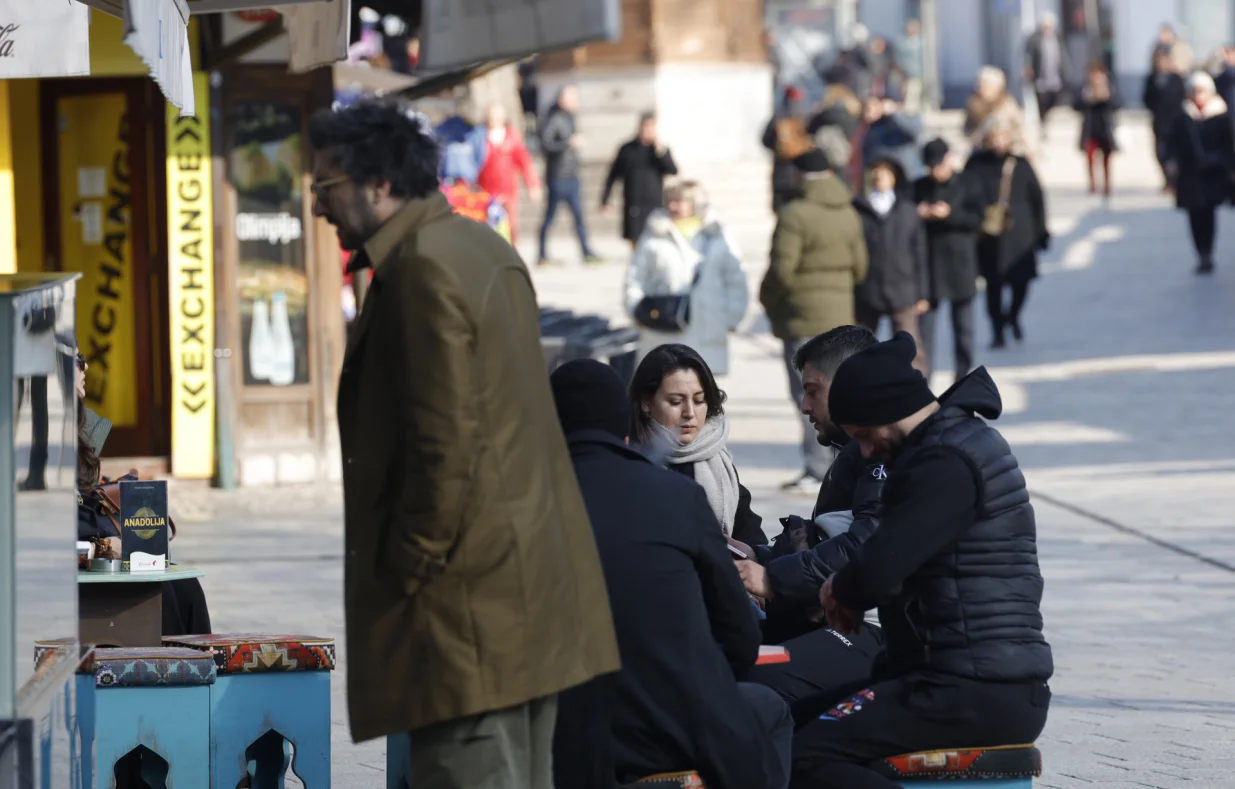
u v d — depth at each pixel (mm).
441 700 8297
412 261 8281
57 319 8391
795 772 9984
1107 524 23312
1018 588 9859
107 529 12281
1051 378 36156
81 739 10031
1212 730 14312
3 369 7441
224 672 10844
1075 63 101062
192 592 12914
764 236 59438
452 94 31469
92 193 27172
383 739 14438
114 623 11289
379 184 8547
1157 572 20484
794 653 11508
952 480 9625
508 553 8320
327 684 10961
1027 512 9922
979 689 9797
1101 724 14539
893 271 29656
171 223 26797
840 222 25266
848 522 11133
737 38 66250
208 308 26906
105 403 27312
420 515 8180
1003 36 100562
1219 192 46938
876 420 9891
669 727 9328
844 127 52406
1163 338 40219
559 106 55281
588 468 9625
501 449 8328
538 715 8688
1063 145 82500
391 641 8398
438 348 8164
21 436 7633
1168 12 99000
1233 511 23766
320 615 18438
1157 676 16078
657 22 64938
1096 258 52375
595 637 8766
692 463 12180
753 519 12711
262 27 24969
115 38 26250
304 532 23516
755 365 40188
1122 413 32125
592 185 64750
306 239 27453
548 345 25188
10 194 23203
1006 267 39750
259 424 27375
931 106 94812
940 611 9844
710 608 9867
